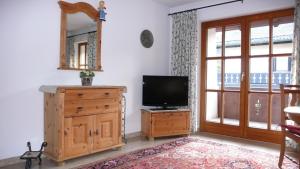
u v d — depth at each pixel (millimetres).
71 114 2834
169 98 4309
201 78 4676
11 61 2799
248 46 4090
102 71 3717
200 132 4613
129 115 4191
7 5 2748
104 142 3186
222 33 4398
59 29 3223
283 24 3834
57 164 2777
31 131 2986
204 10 4461
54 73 3193
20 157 2699
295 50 3402
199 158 3020
